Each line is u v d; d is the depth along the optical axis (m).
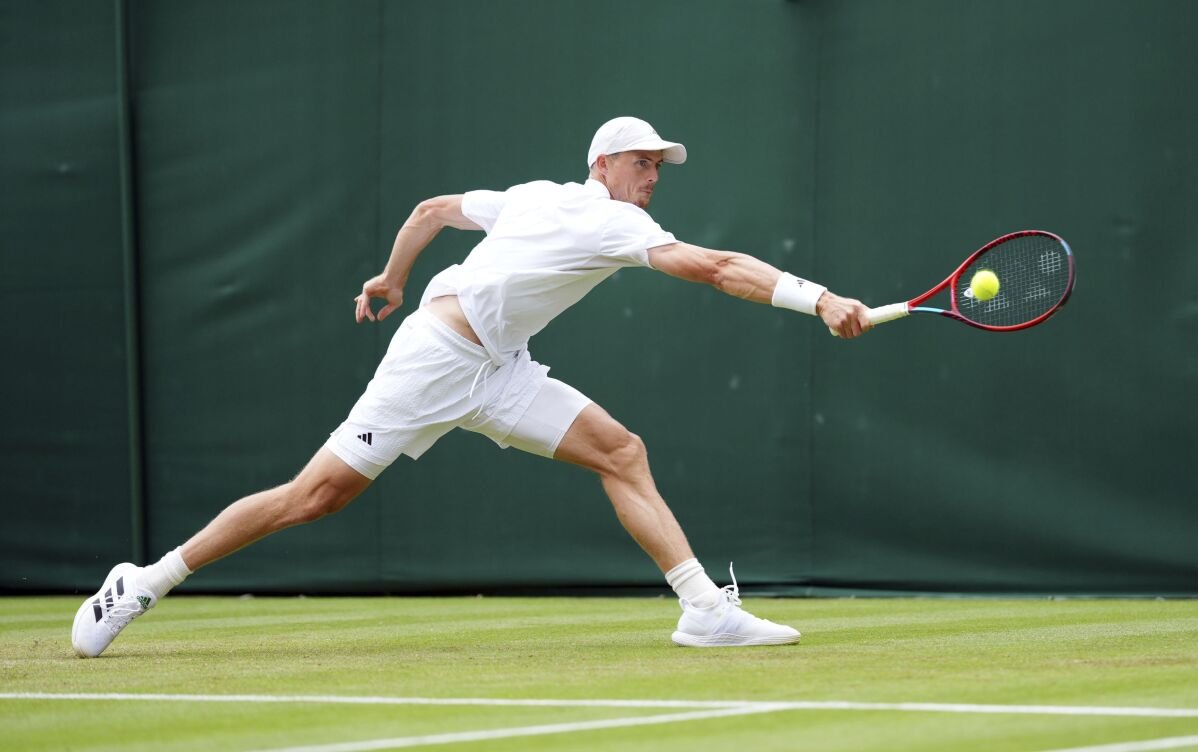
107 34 15.45
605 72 14.26
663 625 10.69
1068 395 12.87
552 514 14.41
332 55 14.95
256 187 15.11
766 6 13.80
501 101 14.55
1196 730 5.00
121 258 15.41
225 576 15.23
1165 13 12.65
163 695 6.36
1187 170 12.56
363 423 8.27
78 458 15.53
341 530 14.98
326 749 4.90
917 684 6.31
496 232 8.37
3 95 15.68
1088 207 12.82
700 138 13.95
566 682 6.57
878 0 13.46
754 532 13.77
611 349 14.22
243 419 15.12
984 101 13.13
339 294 14.91
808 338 13.67
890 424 13.38
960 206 13.19
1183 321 12.56
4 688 6.73
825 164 13.60
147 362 15.39
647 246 8.09
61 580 15.55
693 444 13.96
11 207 15.68
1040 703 5.69
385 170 14.80
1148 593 12.65
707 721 5.34
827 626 10.12
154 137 15.37
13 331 15.69
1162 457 12.61
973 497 13.12
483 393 8.34
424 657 8.01
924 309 7.85
